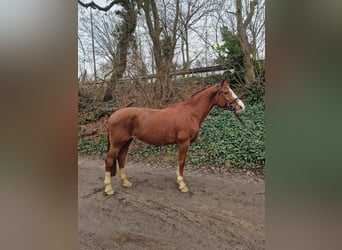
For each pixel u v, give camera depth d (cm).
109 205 170
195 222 157
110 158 173
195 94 167
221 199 153
